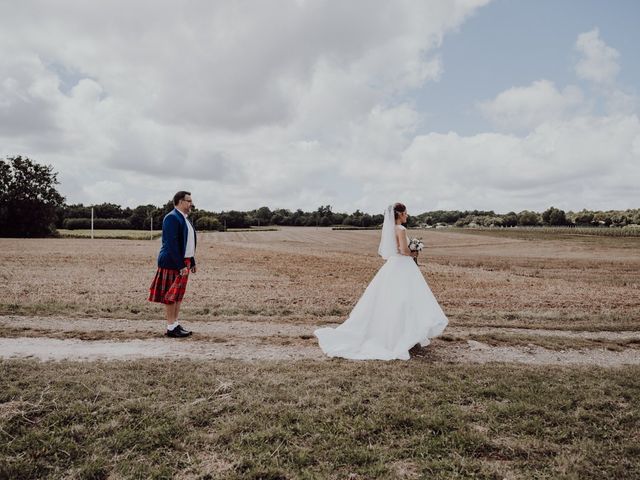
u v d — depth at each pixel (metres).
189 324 8.56
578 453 3.57
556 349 7.21
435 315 6.41
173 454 3.44
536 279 19.66
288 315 9.90
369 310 6.77
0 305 9.70
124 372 5.14
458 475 3.23
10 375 4.94
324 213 144.12
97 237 68.31
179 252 7.28
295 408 4.25
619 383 5.21
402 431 3.87
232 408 4.25
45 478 3.15
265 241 64.62
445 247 52.00
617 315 11.06
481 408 4.41
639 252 42.66
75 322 8.40
